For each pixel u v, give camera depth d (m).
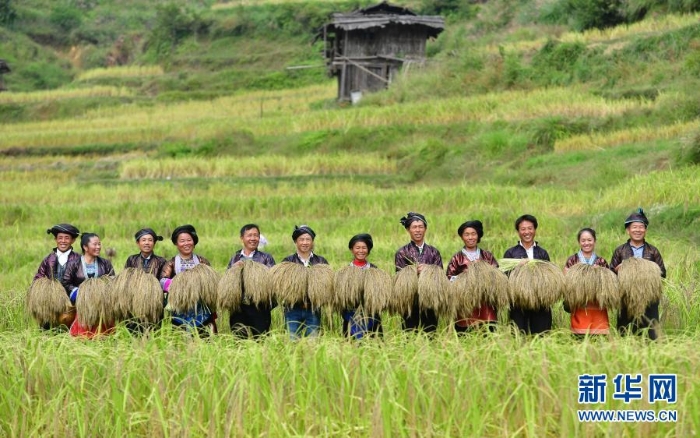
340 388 5.99
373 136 26.23
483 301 7.60
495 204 17.56
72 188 22.58
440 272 7.60
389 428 5.48
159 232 17.22
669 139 20.42
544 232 14.94
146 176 24.75
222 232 16.92
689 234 13.58
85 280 7.88
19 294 9.66
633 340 6.51
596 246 12.73
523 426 5.52
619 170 18.31
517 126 23.69
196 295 7.75
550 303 7.53
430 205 17.84
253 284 7.77
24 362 6.36
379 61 33.72
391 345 6.62
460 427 5.59
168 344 6.70
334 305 7.79
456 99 27.73
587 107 23.83
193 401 5.87
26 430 5.92
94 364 6.45
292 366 6.03
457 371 6.01
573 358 6.00
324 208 18.41
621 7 32.72
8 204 20.44
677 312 8.10
